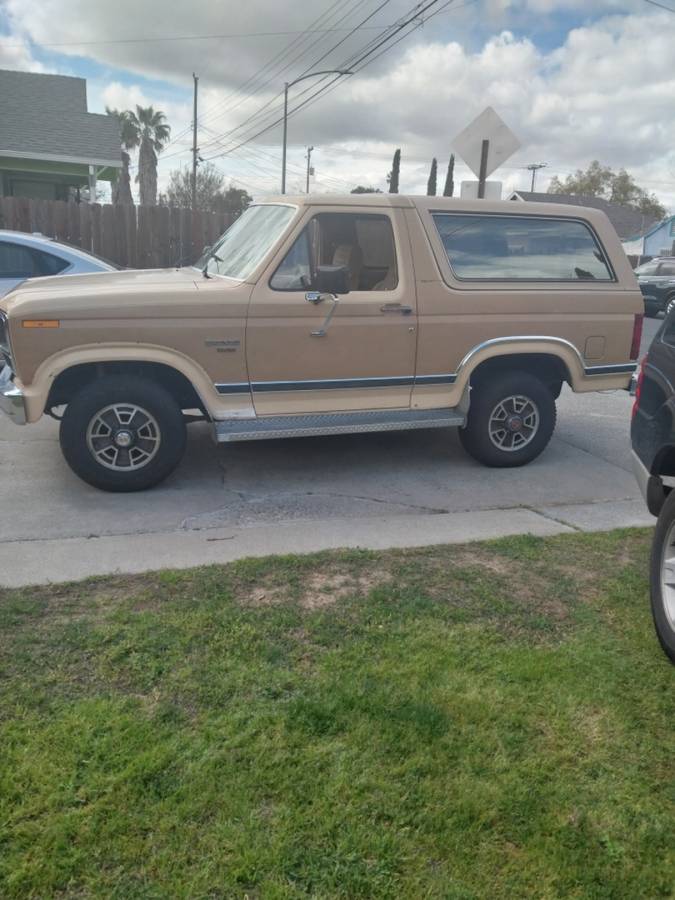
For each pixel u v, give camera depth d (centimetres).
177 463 573
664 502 391
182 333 545
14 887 218
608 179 8262
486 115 1012
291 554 443
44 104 2002
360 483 617
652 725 299
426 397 618
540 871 233
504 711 302
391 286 596
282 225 579
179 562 432
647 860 239
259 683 313
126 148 5097
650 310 2286
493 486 620
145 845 233
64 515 523
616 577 429
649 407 426
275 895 219
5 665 319
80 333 527
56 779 256
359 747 278
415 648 345
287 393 580
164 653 333
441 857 236
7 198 1366
